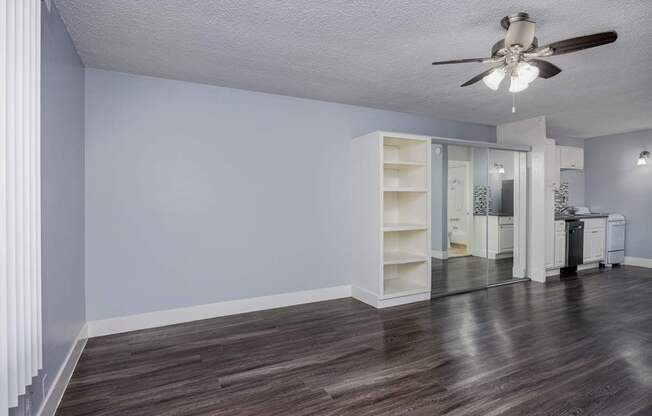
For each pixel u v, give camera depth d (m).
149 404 1.84
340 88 3.35
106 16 2.03
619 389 1.94
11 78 1.24
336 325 3.00
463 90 3.43
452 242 4.18
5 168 1.21
